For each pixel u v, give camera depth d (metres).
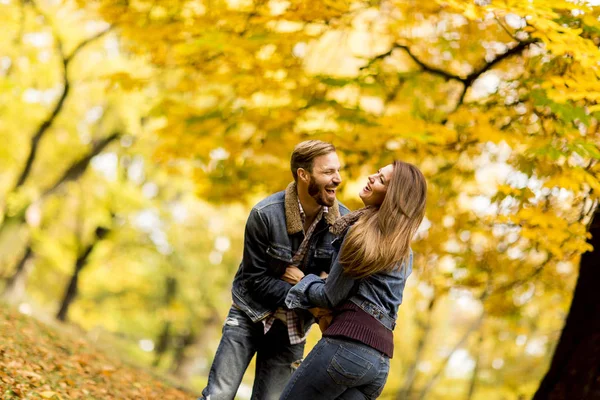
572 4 5.88
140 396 7.58
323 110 7.12
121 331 33.94
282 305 4.13
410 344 21.44
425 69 7.58
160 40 7.46
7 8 15.90
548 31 5.65
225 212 21.84
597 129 6.79
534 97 6.30
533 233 6.69
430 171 7.68
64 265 21.98
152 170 20.36
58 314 23.94
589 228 6.75
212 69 7.62
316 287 3.62
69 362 7.77
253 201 9.41
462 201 7.98
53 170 21.92
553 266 8.61
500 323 16.94
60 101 18.05
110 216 22.58
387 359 3.50
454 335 22.38
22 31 16.45
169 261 25.09
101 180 20.94
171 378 12.20
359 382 3.45
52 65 17.23
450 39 7.46
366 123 6.69
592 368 6.36
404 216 3.49
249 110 7.35
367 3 7.24
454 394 21.95
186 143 7.64
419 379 22.17
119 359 11.38
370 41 8.17
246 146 7.63
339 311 3.55
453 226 8.00
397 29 7.60
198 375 35.94
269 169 7.68
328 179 3.96
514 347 17.77
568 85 5.78
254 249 4.11
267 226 4.06
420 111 7.60
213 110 7.69
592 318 6.53
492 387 20.12
